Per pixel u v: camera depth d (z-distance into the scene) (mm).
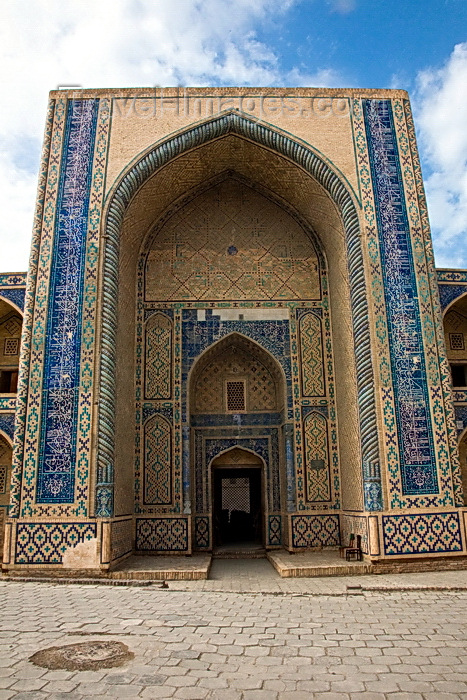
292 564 6305
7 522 6098
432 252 7059
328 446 7691
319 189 7633
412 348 6707
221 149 7809
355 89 7656
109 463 6277
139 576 5902
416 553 6141
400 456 6379
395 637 3547
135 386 7781
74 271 6820
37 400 6414
